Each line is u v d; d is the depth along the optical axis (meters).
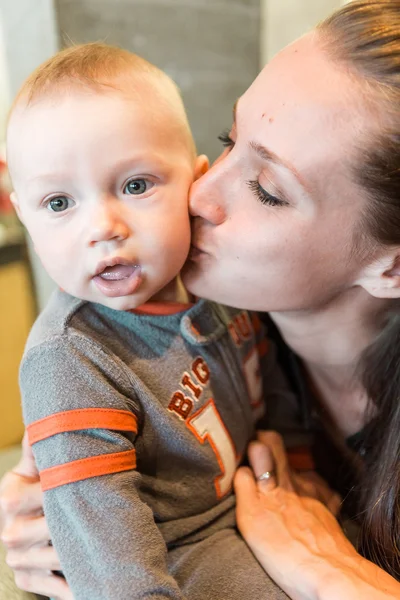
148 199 0.62
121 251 0.60
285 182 0.61
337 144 0.60
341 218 0.63
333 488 0.96
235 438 0.79
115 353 0.67
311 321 0.76
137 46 1.65
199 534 0.74
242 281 0.68
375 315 0.76
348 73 0.60
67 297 0.70
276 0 1.87
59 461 0.59
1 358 1.88
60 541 0.59
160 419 0.67
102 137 0.59
